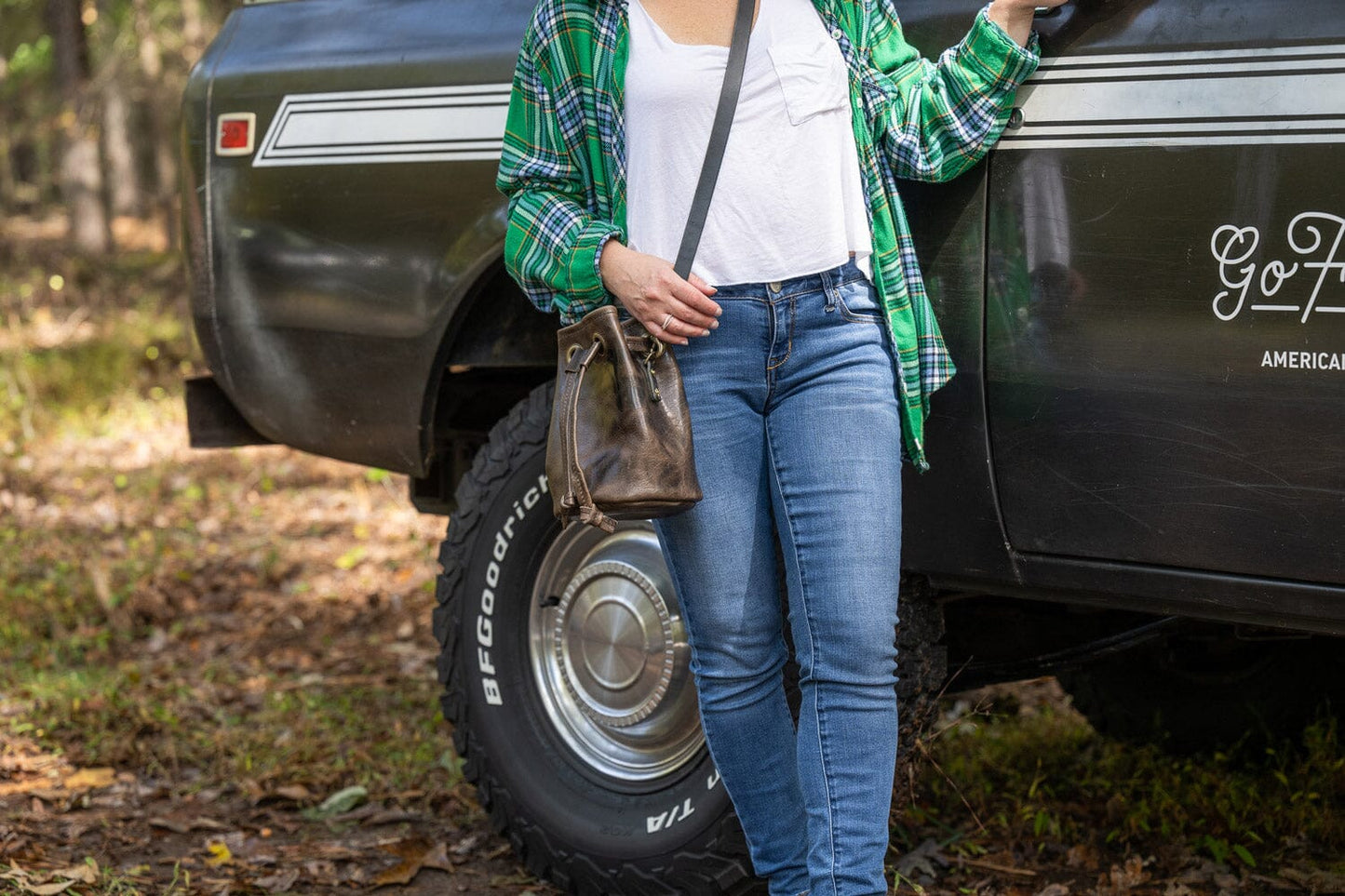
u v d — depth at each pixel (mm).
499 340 3713
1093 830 3877
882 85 2736
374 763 4574
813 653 2662
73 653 5789
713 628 2729
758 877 3234
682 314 2521
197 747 4723
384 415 3844
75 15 23766
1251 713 4082
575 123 2711
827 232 2582
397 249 3693
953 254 2865
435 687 5355
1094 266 2703
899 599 3119
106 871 3682
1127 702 4266
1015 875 3652
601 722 3535
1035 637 3709
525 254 2760
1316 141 2449
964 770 4230
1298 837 3730
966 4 2889
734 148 2543
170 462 9578
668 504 2553
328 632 6141
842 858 2607
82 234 24734
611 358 2607
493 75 3518
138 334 13484
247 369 4129
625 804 3467
